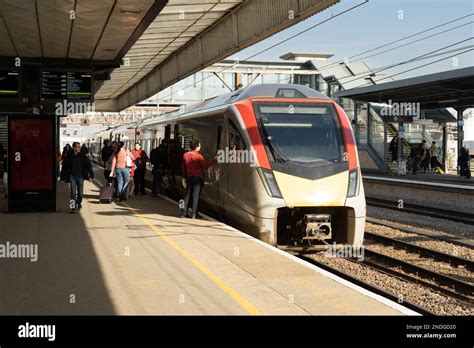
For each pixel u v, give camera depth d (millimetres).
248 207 11414
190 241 10312
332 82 42594
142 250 9438
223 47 16969
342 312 6156
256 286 7219
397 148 33188
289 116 11922
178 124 18688
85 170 14328
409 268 10586
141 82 29453
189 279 7531
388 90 26500
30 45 15398
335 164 11344
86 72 17250
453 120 34406
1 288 7004
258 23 14656
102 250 9414
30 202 13930
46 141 13867
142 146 26875
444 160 34062
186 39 19359
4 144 26672
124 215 13766
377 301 6582
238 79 38281
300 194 10969
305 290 7039
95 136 53125
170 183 19562
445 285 9617
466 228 15695
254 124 11719
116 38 14570
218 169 13211
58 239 10398
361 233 11297
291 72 40062
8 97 16688
